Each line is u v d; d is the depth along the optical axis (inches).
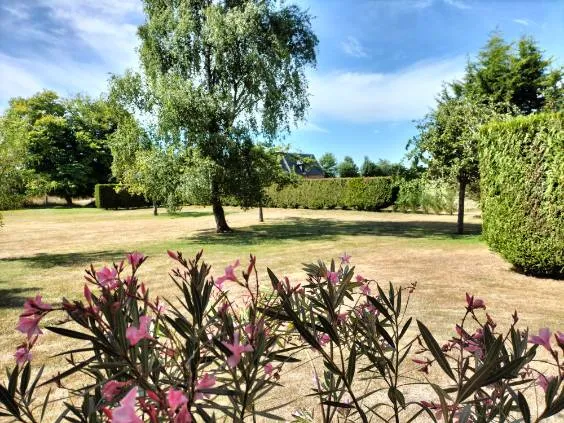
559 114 224.4
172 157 490.9
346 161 2190.0
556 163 227.1
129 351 31.5
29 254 390.0
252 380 34.2
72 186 1421.0
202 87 513.7
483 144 279.3
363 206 987.9
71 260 349.4
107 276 39.0
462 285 233.8
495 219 265.4
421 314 176.4
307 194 1097.4
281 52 518.9
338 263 306.2
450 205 848.3
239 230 600.4
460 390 32.7
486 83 820.6
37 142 1327.5
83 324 32.1
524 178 240.8
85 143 1473.9
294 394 108.7
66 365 130.0
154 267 303.4
